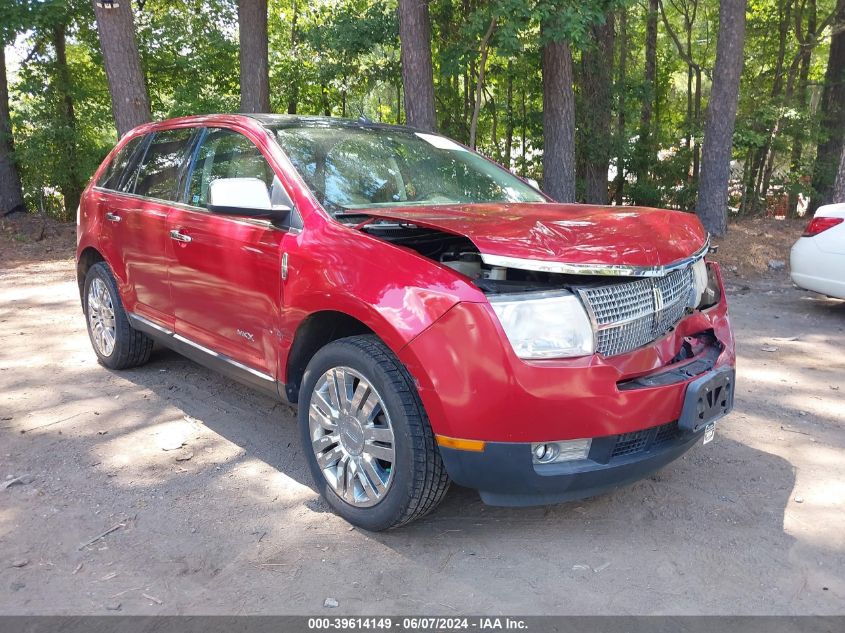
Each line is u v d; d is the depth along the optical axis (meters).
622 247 2.77
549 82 11.78
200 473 3.50
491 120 17.25
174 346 4.23
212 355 3.84
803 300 7.93
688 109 18.27
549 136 11.95
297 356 3.28
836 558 2.80
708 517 3.13
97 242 4.87
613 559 2.79
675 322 3.04
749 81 17.25
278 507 3.18
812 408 4.53
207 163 4.02
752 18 17.05
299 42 18.69
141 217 4.36
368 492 2.89
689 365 2.98
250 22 12.92
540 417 2.51
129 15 10.27
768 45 16.95
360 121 4.22
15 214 14.27
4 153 14.25
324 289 2.97
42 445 3.79
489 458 2.56
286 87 18.47
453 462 2.62
